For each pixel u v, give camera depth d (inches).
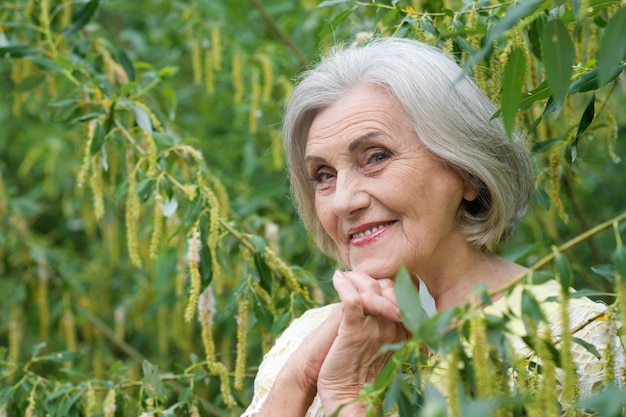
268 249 89.9
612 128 79.9
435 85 64.7
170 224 100.3
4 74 162.7
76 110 107.0
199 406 89.9
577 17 57.7
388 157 65.7
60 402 89.6
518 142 68.5
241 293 88.2
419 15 80.8
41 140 162.7
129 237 88.0
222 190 93.1
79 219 172.6
